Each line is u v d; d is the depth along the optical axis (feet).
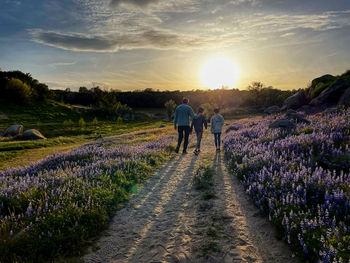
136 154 33.47
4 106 237.25
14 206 16.22
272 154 23.12
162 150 38.58
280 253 10.92
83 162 31.24
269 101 321.93
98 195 17.74
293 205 13.16
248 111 286.05
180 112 37.63
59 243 12.16
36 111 246.27
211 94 398.62
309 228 10.92
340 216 11.89
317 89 78.79
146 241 12.93
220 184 21.11
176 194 19.77
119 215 16.37
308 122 40.57
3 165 53.88
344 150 20.30
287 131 34.04
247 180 18.94
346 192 13.20
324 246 9.52
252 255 10.96
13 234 12.80
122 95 403.95
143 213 16.51
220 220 14.43
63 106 283.79
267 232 12.70
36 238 12.15
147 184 22.93
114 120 263.49
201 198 18.28
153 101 395.14
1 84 275.59
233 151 30.63
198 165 29.25
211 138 59.06
